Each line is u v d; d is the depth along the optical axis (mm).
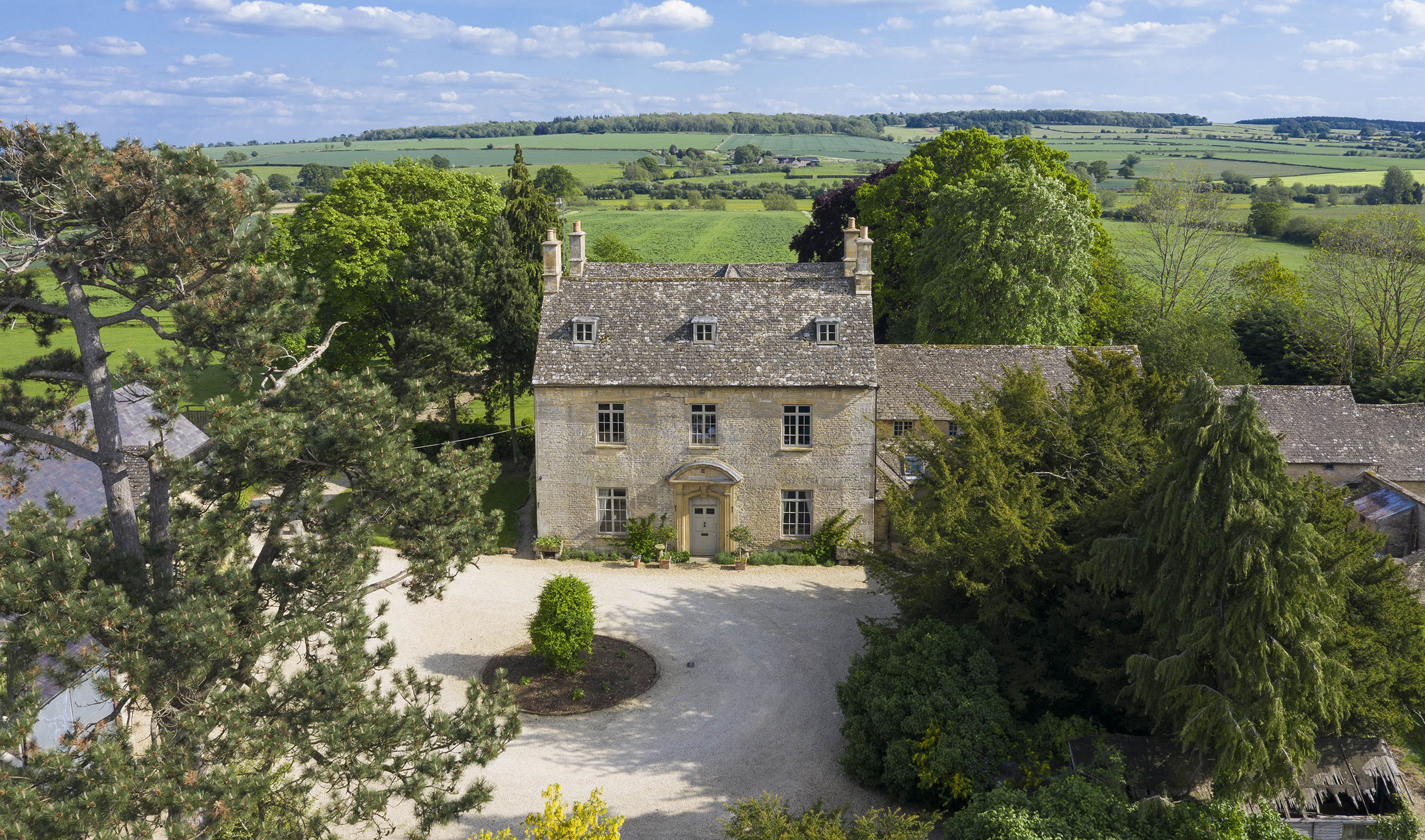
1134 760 24047
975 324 53562
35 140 19516
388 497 23016
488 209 59188
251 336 20609
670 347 42188
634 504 42750
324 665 19609
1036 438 31109
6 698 16375
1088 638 26188
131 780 16219
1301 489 24438
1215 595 21031
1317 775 23453
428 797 20875
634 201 184500
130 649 17859
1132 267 79500
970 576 27125
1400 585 26469
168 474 21188
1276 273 76062
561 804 25391
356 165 54656
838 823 20578
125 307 92438
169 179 20062
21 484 23047
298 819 19656
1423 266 61812
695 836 24391
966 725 24688
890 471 44406
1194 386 21156
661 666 33500
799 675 32906
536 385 41438
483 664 33500
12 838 14609
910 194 64438
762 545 43094
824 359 41562
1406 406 45875
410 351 50406
